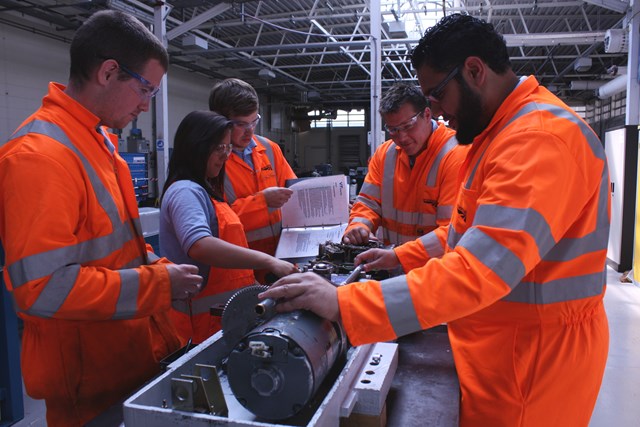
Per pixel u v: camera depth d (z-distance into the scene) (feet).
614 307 14.30
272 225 6.53
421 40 3.15
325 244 5.29
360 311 2.61
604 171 2.94
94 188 3.33
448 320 2.58
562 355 2.96
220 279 4.86
